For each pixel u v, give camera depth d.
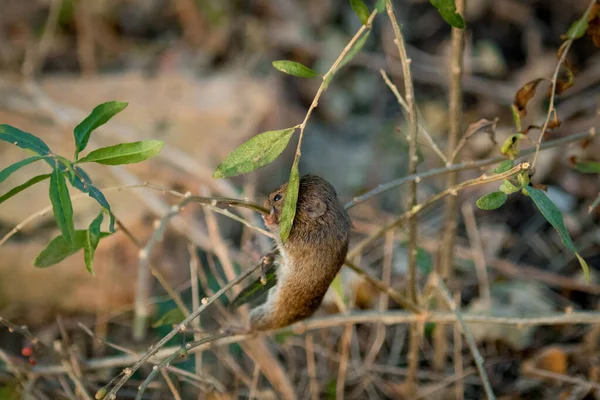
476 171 8.52
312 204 4.77
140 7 10.34
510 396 6.48
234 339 5.48
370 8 10.37
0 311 6.85
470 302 7.43
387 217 8.30
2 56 9.66
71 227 3.66
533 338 7.02
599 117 8.59
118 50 10.13
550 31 10.12
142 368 6.43
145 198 7.06
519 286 7.45
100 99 8.75
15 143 3.98
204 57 9.94
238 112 8.47
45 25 10.09
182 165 7.62
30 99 8.48
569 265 7.83
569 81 4.99
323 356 6.73
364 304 7.17
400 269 7.56
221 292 4.34
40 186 7.39
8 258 6.83
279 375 6.07
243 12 10.30
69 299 6.89
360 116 9.66
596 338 6.61
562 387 6.37
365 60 9.88
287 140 4.00
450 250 6.06
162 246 6.97
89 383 5.95
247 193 6.77
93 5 10.01
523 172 4.12
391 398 6.52
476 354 4.83
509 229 8.30
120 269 6.90
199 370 5.84
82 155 7.75
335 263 4.83
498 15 10.27
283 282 4.84
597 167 5.45
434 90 9.91
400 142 9.17
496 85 9.68
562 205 8.26
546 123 4.47
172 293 5.30
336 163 9.03
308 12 10.36
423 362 6.95
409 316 5.54
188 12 10.18
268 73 9.71
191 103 8.61
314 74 4.09
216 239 6.15
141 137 8.13
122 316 6.83
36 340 5.36
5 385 5.77
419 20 10.44
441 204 8.46
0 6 10.17
